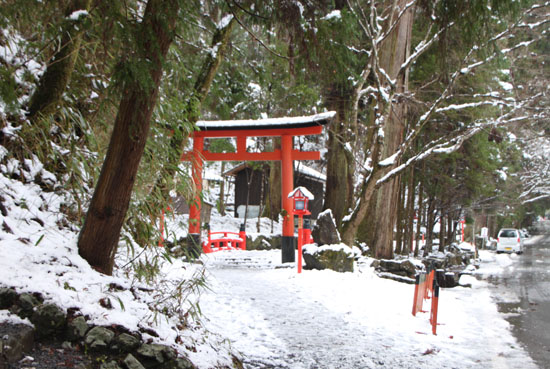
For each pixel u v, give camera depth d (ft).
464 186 84.53
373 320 24.79
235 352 17.61
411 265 44.24
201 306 24.63
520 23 41.50
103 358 11.71
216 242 61.52
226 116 48.85
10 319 11.36
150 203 17.49
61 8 13.39
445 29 29.68
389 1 50.88
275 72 60.49
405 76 52.29
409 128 62.34
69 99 18.04
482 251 99.60
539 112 48.47
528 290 41.22
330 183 54.03
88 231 14.55
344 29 22.15
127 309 13.50
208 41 33.88
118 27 12.31
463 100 65.92
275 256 53.31
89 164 17.80
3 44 16.57
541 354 19.95
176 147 21.77
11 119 17.44
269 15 20.18
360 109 60.44
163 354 12.37
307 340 20.42
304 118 44.27
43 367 10.67
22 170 17.30
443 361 18.40
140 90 13.03
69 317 12.11
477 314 29.14
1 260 12.71
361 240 53.57
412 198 76.48
